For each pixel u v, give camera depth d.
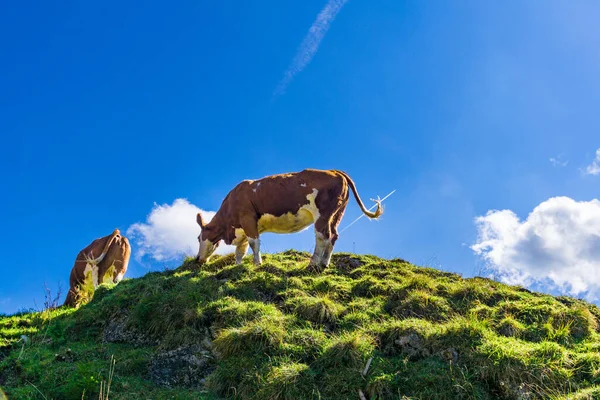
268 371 8.48
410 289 11.51
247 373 8.53
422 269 13.83
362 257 14.55
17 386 8.91
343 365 8.59
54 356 9.98
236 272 12.59
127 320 10.98
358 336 8.89
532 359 8.39
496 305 11.14
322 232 13.20
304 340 9.21
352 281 12.41
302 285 11.87
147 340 10.52
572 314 10.40
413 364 8.57
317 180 13.38
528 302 11.33
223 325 9.98
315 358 8.84
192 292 11.02
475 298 11.33
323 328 9.96
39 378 9.07
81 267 17.30
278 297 11.38
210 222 15.02
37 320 12.35
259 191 13.70
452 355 8.66
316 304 10.34
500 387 8.12
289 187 13.44
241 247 14.59
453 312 10.62
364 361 8.56
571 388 8.02
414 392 8.00
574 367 8.46
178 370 9.16
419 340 9.04
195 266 14.55
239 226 14.14
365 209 13.70
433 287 11.63
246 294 11.41
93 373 8.77
